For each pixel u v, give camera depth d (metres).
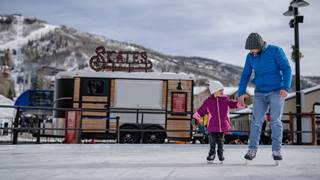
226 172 4.47
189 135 15.29
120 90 15.45
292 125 13.87
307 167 4.98
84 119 15.21
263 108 5.51
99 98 15.39
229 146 9.63
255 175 4.22
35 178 3.98
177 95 15.50
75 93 15.42
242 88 5.82
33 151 7.66
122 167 4.96
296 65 13.98
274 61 5.35
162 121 15.37
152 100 15.42
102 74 15.51
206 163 5.57
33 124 15.98
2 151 7.62
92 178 4.00
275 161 5.34
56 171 4.54
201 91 58.75
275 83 5.39
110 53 17.06
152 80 15.53
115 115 15.31
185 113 12.25
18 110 10.66
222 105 5.79
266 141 13.32
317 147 9.34
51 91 24.00
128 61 16.98
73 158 6.18
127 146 9.12
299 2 13.77
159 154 7.08
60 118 15.27
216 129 5.71
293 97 26.95
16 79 110.81
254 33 5.45
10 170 4.63
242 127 18.14
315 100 27.98
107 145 9.29
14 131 10.73
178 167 4.98
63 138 15.06
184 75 15.65
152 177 4.07
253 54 5.52
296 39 14.09
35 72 109.25
